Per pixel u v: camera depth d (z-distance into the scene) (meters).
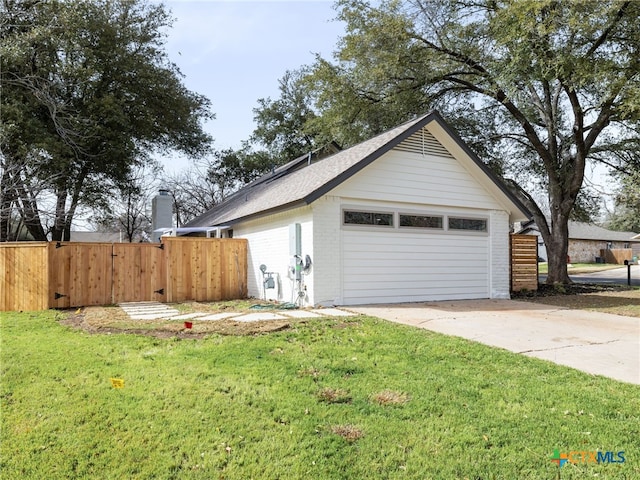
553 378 4.70
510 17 12.62
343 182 10.09
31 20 15.72
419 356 5.55
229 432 3.40
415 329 7.16
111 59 17.94
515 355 5.62
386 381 4.57
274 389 4.29
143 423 3.56
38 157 15.39
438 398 4.10
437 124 11.05
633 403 3.99
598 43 12.65
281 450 3.14
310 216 9.95
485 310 9.68
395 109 17.97
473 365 5.18
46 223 18.69
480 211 12.35
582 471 2.89
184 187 29.88
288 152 34.69
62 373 4.74
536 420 3.64
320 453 3.10
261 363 5.12
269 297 11.73
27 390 4.25
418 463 2.98
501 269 12.58
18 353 5.55
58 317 8.83
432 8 15.87
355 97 18.27
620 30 12.53
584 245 44.44
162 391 4.22
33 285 10.17
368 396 4.16
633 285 17.22
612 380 4.64
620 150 16.88
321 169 12.10
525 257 14.30
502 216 12.70
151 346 5.96
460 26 15.70
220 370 4.84
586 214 20.56
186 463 2.98
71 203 19.61
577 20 11.61
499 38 13.41
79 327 7.59
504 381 4.61
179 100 20.95
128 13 19.58
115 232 31.17
